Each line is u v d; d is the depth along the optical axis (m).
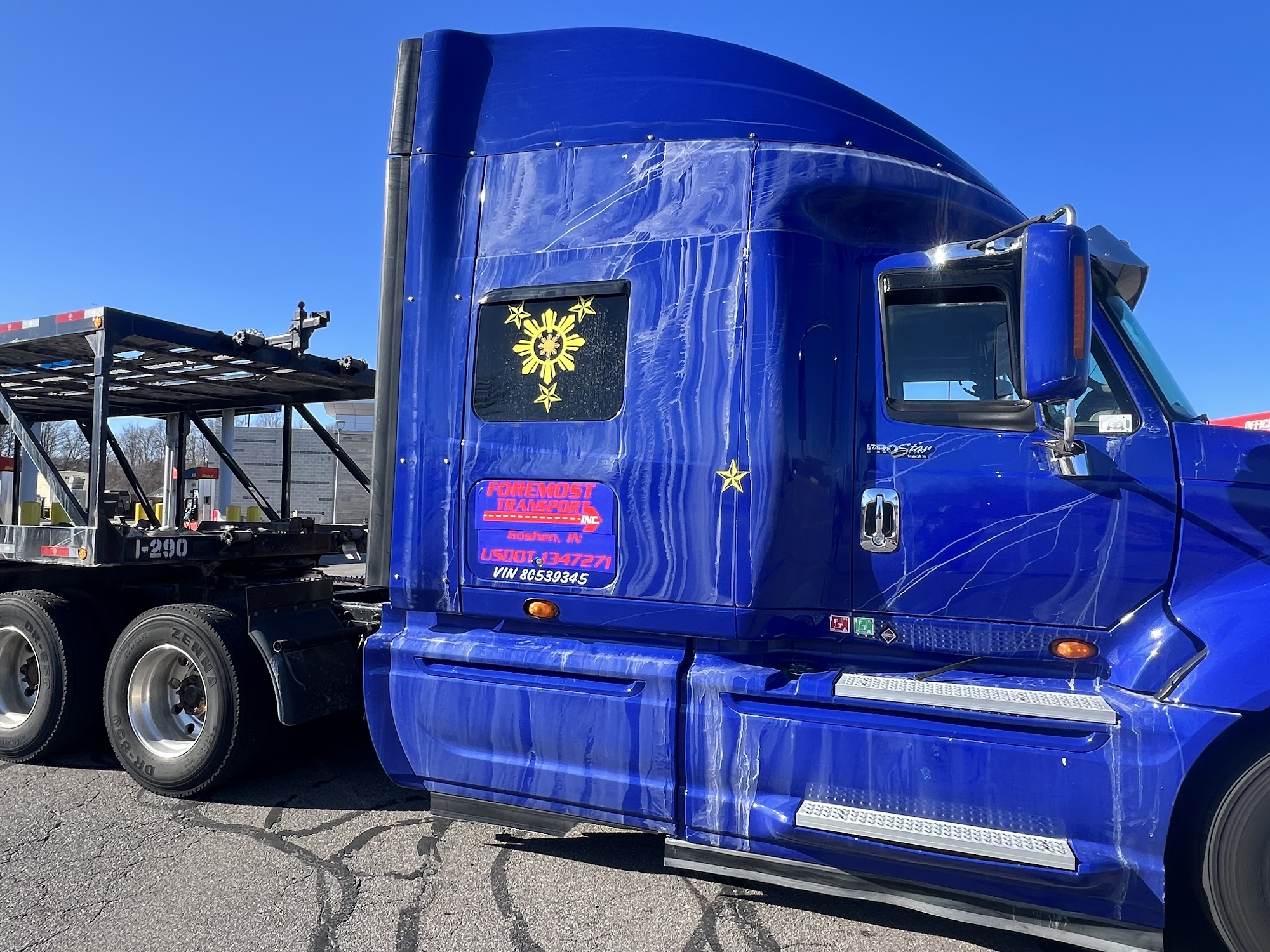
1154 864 2.54
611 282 3.23
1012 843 2.60
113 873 3.40
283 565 5.65
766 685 2.97
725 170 3.14
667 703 3.07
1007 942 2.99
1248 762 2.54
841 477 3.08
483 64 3.54
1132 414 2.86
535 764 3.27
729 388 3.04
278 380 6.02
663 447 3.12
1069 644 2.87
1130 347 2.91
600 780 3.16
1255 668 2.49
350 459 7.13
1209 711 2.52
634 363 3.18
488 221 3.43
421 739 3.47
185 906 3.14
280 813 4.05
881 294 3.12
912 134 3.26
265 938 2.93
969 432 2.97
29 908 3.12
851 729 2.85
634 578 3.15
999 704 2.68
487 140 3.47
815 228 3.10
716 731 3.01
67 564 4.36
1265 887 2.50
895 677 2.97
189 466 7.85
